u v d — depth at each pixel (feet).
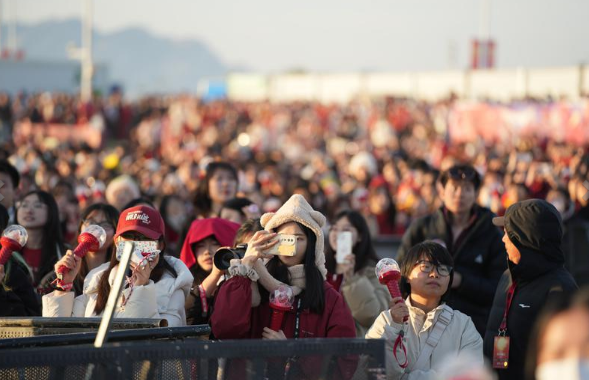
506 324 30.50
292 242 28.66
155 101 334.85
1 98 278.26
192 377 21.61
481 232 42.68
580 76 215.51
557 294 29.17
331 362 22.03
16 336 27.81
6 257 31.60
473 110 175.94
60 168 100.53
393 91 325.83
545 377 13.89
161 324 26.99
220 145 191.93
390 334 30.04
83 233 31.68
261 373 21.80
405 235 44.86
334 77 368.27
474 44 268.82
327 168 116.16
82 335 24.56
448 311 30.73
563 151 124.36
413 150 197.47
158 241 32.81
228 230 39.50
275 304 28.78
